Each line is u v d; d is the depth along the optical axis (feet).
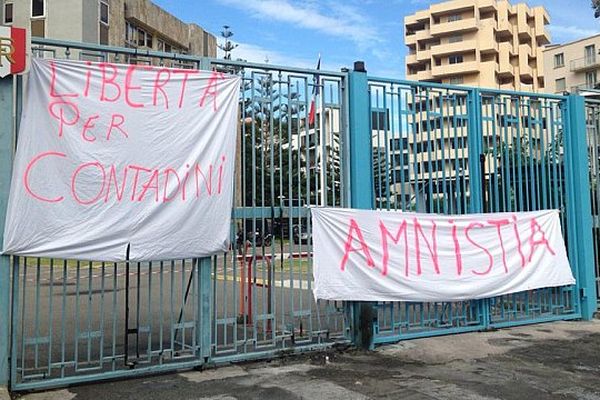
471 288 23.80
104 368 17.98
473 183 25.07
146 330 18.37
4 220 16.49
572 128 28.48
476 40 226.17
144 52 18.75
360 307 21.88
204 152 18.98
